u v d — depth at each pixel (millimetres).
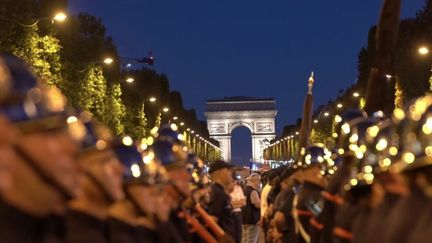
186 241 10008
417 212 5418
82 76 58469
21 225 4852
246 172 38750
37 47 44156
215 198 14844
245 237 23516
